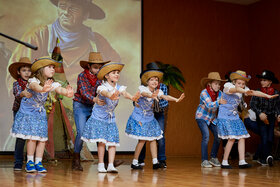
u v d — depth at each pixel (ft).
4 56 23.71
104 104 14.62
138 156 16.97
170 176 13.88
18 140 15.34
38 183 11.64
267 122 19.99
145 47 27.45
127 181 12.23
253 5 29.96
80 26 25.67
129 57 26.66
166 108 17.85
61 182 11.91
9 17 24.04
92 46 25.88
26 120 14.61
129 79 26.53
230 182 12.26
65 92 13.94
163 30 28.07
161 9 28.14
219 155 28.48
